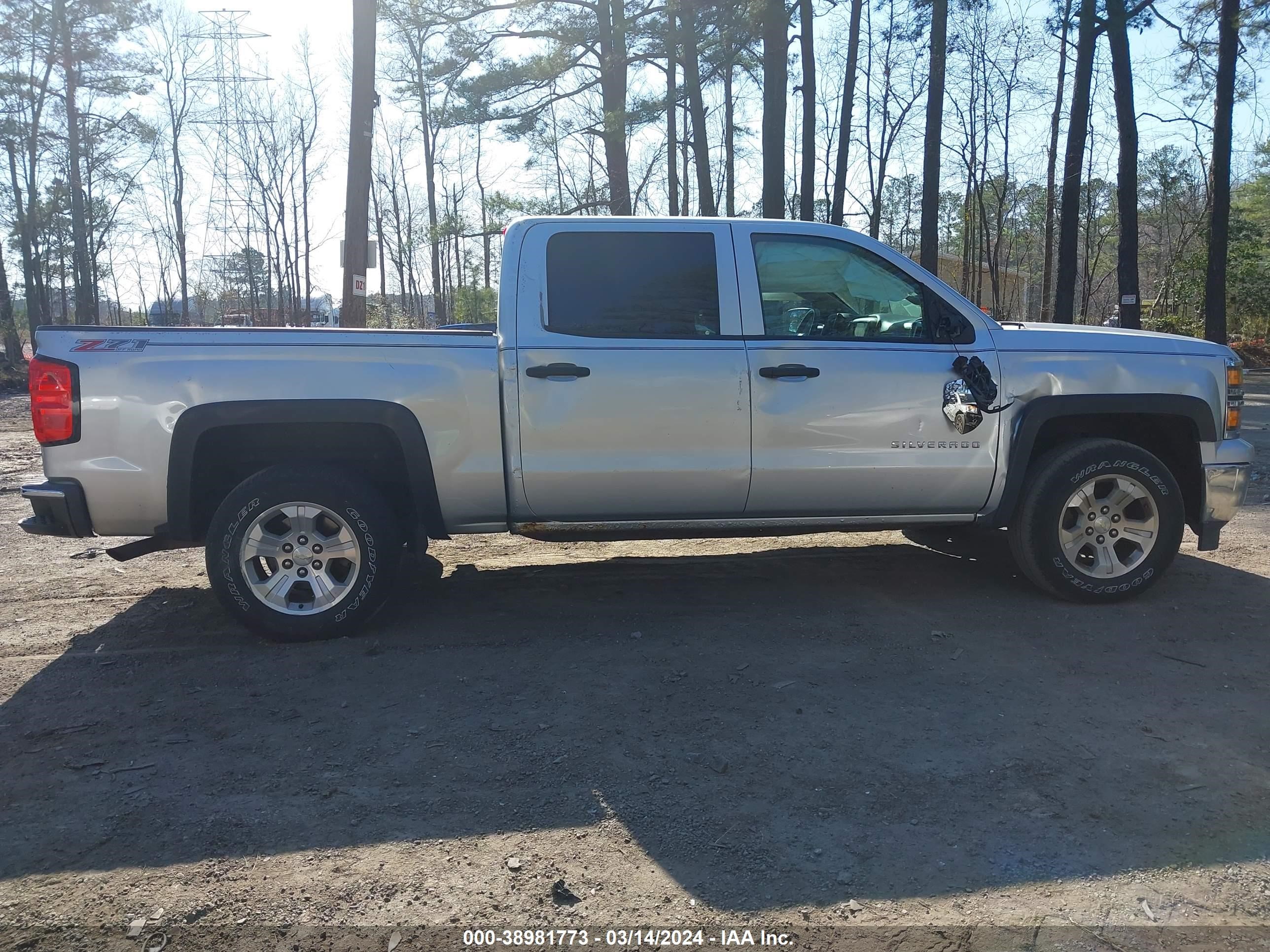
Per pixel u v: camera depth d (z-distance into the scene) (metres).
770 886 2.60
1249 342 32.19
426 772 3.27
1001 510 4.88
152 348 4.32
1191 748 3.38
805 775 3.21
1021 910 2.48
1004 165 30.25
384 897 2.57
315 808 3.03
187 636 4.71
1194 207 33.84
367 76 14.23
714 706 3.79
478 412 4.46
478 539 6.80
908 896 2.54
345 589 4.52
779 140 16.55
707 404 4.55
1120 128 19.77
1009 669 4.15
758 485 4.66
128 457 4.32
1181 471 5.21
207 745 3.49
